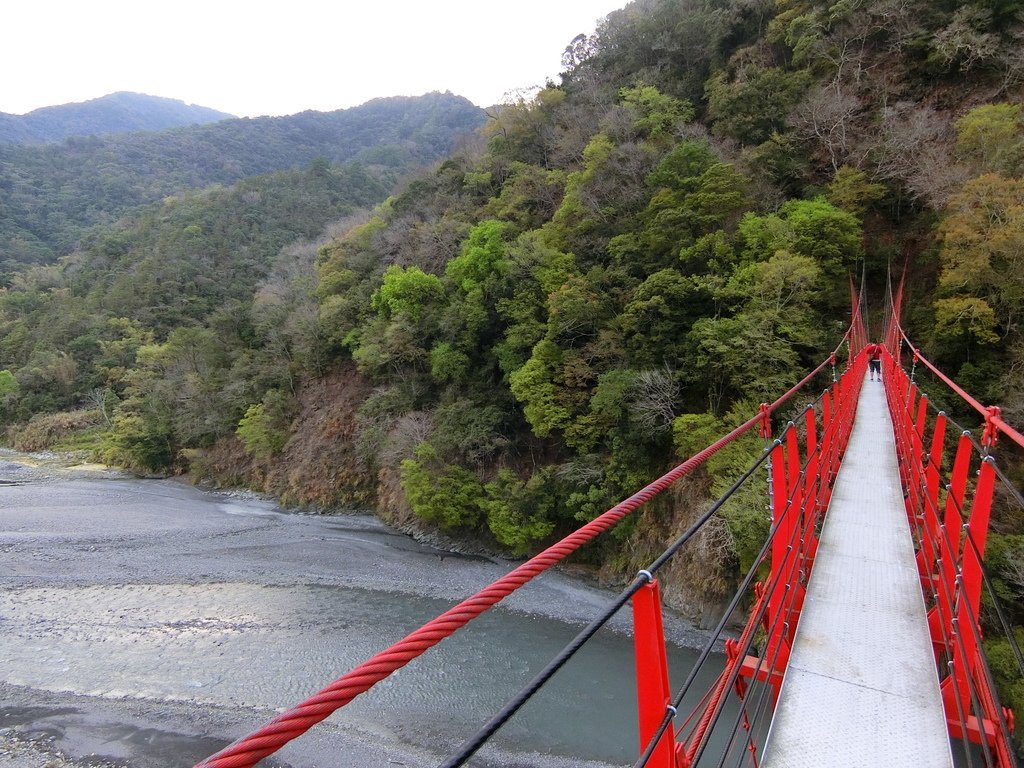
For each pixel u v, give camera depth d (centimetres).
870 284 2219
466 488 2175
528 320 2381
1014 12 2233
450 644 1466
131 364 5056
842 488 593
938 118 2292
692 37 3459
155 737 1120
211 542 2366
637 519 1811
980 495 365
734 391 1802
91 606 1733
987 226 1532
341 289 3662
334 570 2039
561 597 1745
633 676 1295
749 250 1897
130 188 11362
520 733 1108
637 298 1939
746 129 2653
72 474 3800
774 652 311
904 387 901
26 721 1167
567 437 2039
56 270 7438
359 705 1212
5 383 4931
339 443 3014
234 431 3544
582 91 3809
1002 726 240
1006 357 1534
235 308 4184
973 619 277
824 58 2719
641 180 2584
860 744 259
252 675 1346
